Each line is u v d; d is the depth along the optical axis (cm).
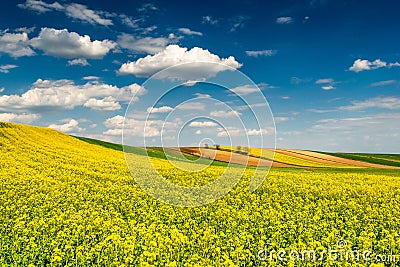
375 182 2738
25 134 4759
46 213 1520
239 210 1616
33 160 3170
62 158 3447
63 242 1116
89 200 1823
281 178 2758
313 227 1308
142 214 1517
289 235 1255
